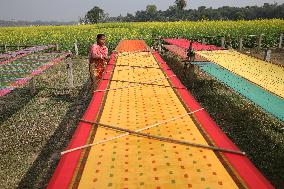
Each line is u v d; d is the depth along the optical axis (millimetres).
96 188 1896
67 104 7883
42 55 9172
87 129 2873
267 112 3918
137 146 2482
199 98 8086
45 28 41000
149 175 2033
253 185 1896
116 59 7414
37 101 8180
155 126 2900
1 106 7781
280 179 4273
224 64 6176
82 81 10344
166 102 3693
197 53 7777
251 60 6652
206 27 26750
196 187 1887
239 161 2203
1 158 5051
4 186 4262
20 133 6062
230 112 6879
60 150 5316
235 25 27406
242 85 5406
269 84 4719
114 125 2955
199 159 2242
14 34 25438
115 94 4109
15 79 5570
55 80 10555
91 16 103438
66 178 2012
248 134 5727
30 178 4457
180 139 2592
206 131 2768
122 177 2014
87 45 17562
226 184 1917
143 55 7996
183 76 9844
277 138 5523
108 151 2402
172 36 23109
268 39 19703
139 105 3600
